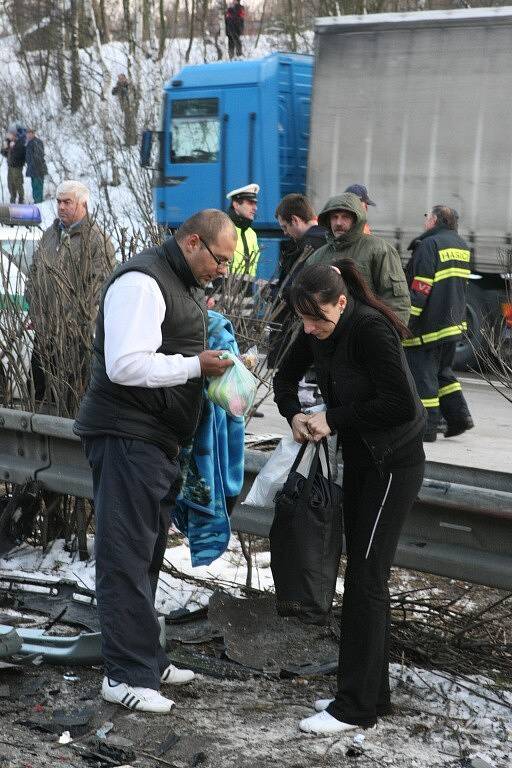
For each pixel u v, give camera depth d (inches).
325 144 965.8
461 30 884.0
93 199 1747.0
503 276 783.1
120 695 292.2
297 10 2226.9
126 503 291.7
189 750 272.2
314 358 292.2
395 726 291.4
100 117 2156.7
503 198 866.8
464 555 310.2
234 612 356.5
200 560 327.9
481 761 269.7
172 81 1125.1
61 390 426.9
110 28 2655.0
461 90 887.7
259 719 292.8
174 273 293.4
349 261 288.2
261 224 1081.4
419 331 613.9
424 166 911.0
